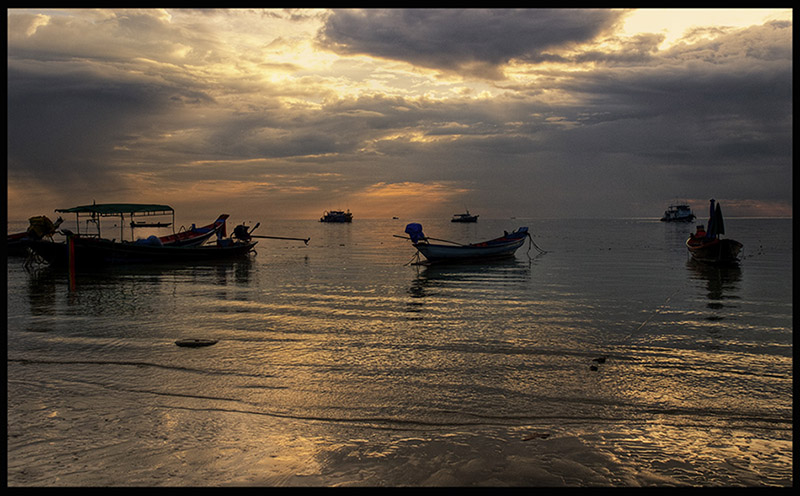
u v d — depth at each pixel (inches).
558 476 223.9
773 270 1120.2
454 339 500.1
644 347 466.9
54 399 329.1
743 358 428.8
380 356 436.1
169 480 220.7
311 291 850.8
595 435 271.1
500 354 442.6
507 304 713.0
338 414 305.4
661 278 999.6
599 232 3683.6
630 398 333.1
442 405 321.1
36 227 1196.5
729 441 264.7
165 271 1179.9
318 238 2999.5
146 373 386.3
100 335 516.4
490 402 326.3
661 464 236.1
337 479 221.3
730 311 648.4
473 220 7411.4
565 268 1203.9
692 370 394.9
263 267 1267.2
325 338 504.4
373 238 2992.1
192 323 580.1
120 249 1243.8
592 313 640.4
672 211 6441.9
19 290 862.5
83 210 1246.9
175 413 305.1
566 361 421.7
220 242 1542.8
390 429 282.7
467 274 1103.0
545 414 306.5
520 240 1475.1
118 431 276.8
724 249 1199.6
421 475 224.8
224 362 416.2
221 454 247.8
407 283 955.3
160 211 1358.3
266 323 581.9
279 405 320.2
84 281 993.5
